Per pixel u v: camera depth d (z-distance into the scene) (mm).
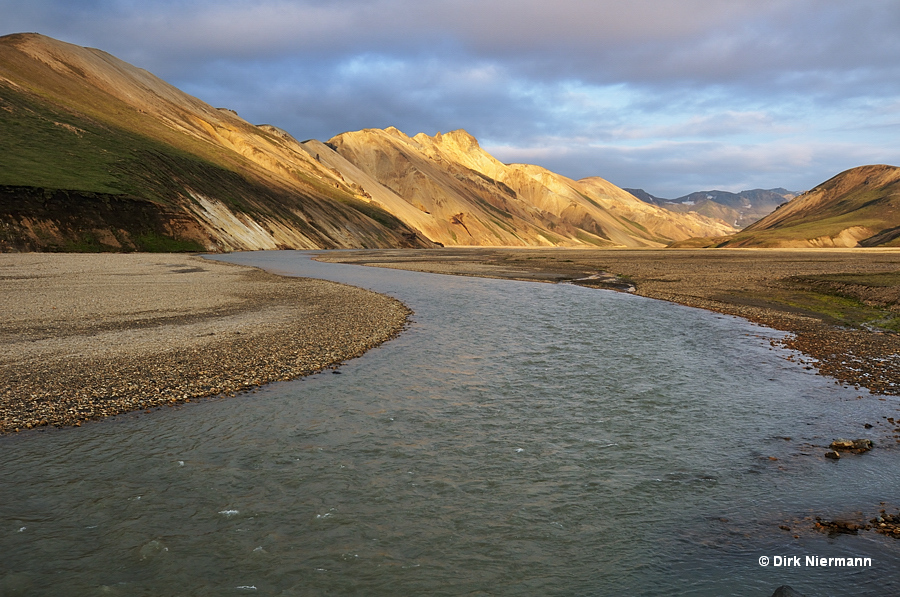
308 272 68375
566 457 13664
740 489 12086
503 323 32500
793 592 8234
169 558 9297
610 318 34906
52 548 9461
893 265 79375
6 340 23641
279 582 8789
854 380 20797
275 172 197250
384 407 17031
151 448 13617
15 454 13039
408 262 97500
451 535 10242
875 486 12172
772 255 127188
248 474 12406
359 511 10977
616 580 8992
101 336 24984
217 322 29422
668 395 18688
